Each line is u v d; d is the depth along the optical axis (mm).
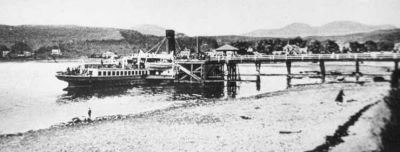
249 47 123688
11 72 97875
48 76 86000
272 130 23312
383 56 45781
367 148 16781
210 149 20000
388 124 16594
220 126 25109
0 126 30984
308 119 25672
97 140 22641
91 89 56281
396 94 17359
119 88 59438
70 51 151125
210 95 50375
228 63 59875
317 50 106375
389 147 15953
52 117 35281
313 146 19344
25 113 37500
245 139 21609
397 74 17750
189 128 24906
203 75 59500
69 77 55375
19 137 23781
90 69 57750
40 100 47156
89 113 32594
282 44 122188
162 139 22375
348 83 47562
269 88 57062
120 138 22938
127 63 71562
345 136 19828
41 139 23172
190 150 20016
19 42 139375
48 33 153625
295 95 38031
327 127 22859
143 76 63969
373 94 33875
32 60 138750
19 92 55438
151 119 28438
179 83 61812
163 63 67938
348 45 89812
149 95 51312
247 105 33219
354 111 26406
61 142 22406
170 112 31250
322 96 36031
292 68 111812
